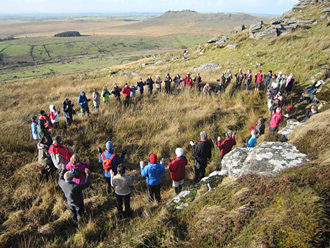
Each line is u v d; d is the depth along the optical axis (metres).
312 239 2.17
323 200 2.56
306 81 12.70
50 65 161.38
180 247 2.77
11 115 10.19
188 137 8.59
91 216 4.84
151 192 5.12
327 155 3.98
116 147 7.96
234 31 33.69
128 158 7.55
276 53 19.20
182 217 3.38
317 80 11.84
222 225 2.80
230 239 2.60
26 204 5.12
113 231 4.16
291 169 3.67
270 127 7.80
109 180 5.52
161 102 12.16
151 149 7.98
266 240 2.33
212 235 2.74
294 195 2.75
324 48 16.77
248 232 2.56
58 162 5.38
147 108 11.24
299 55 16.97
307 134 4.88
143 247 2.95
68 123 8.99
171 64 26.62
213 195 3.58
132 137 8.65
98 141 7.96
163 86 15.74
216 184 4.61
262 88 13.91
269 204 2.83
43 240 4.16
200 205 3.49
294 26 23.34
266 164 4.25
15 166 6.23
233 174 4.77
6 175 5.84
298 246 2.17
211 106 11.37
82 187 4.28
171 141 8.32
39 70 140.62
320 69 13.45
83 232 4.17
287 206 2.62
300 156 4.32
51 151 5.40
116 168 5.33
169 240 2.92
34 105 12.81
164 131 9.05
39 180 5.83
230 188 3.54
